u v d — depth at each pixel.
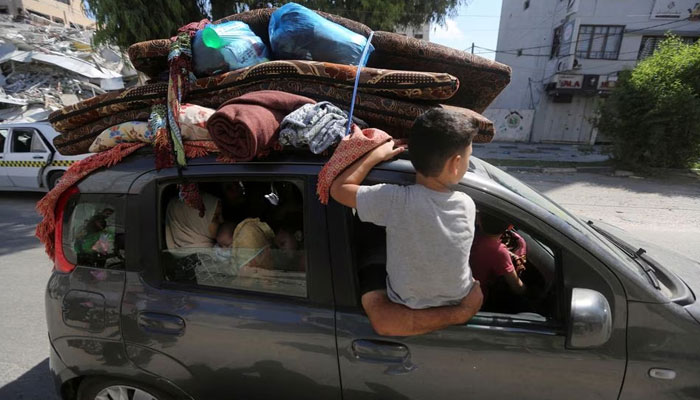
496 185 1.45
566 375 1.35
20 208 6.79
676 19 17.61
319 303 1.47
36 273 4.28
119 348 1.68
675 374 1.31
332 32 1.76
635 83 10.12
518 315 1.42
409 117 1.58
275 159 1.52
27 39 18.39
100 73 17.48
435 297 1.27
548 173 10.80
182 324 1.57
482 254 1.71
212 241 1.74
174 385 1.65
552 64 20.20
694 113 9.35
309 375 1.50
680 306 1.38
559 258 1.41
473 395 1.41
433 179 1.21
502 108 24.03
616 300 1.34
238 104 1.45
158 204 1.64
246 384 1.57
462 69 1.89
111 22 7.63
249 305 1.53
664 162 10.16
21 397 2.45
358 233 1.51
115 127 1.78
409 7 10.18
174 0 7.70
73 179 1.76
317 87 1.66
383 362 1.42
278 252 1.60
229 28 1.85
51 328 1.82
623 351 1.33
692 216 6.30
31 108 15.23
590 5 18.00
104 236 1.74
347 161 1.34
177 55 1.72
